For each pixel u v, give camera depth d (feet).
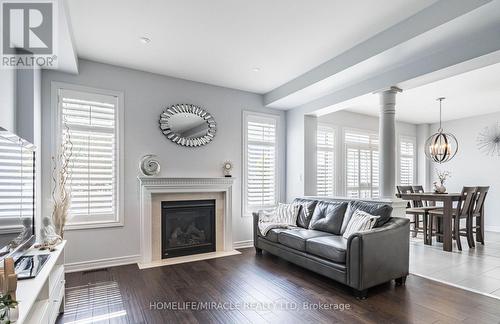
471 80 14.23
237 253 14.70
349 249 9.53
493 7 7.25
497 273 11.64
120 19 9.18
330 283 10.61
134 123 13.30
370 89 12.51
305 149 16.56
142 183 12.98
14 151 6.64
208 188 14.61
